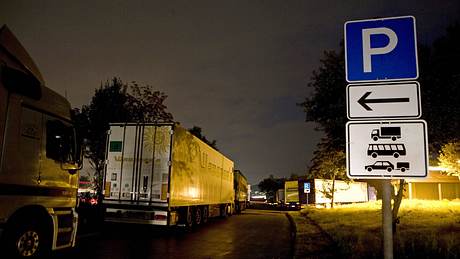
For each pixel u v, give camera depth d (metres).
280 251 11.46
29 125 7.44
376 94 3.80
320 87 11.63
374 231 14.21
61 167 8.30
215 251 11.05
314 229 17.77
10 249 6.96
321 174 37.50
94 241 11.91
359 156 3.71
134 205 13.98
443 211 22.05
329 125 11.66
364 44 3.94
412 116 3.68
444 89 9.46
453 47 9.39
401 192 11.25
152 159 14.18
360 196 51.97
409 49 3.82
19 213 7.23
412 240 9.77
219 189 22.22
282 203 50.62
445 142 10.23
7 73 6.89
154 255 9.88
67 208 8.63
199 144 17.62
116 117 23.38
